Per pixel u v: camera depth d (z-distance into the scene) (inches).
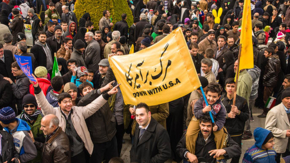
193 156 153.9
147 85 169.2
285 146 184.4
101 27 420.8
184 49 159.3
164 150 152.2
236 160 183.0
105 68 230.5
